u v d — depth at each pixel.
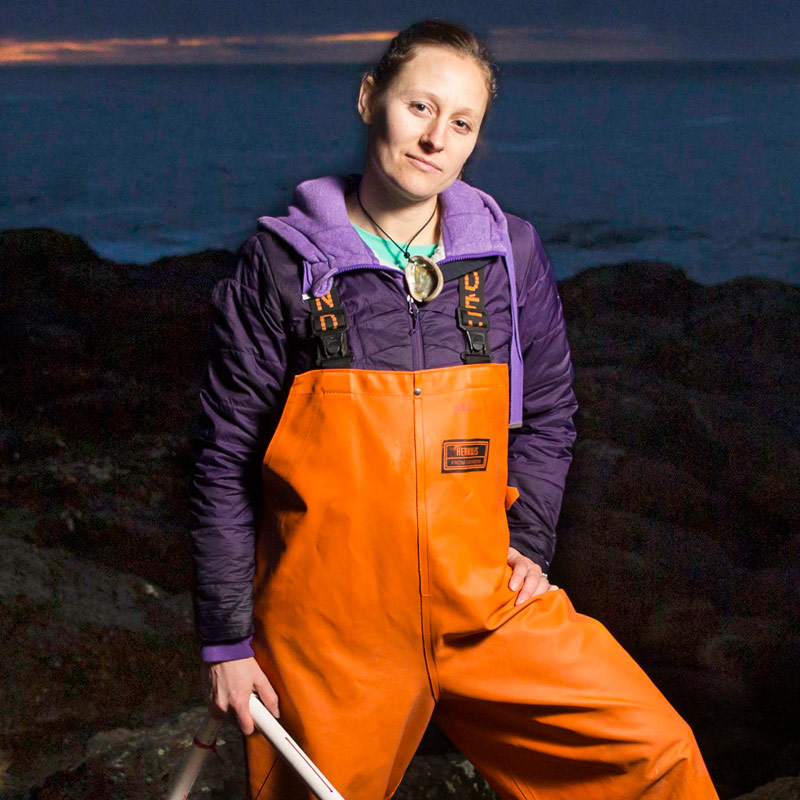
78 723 3.19
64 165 30.31
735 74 95.44
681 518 4.73
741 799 2.70
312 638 1.73
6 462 4.74
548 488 1.96
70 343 6.03
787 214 21.58
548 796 1.81
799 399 5.79
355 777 1.78
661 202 23.28
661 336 6.51
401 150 1.68
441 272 1.71
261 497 1.83
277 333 1.72
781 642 3.86
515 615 1.75
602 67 122.75
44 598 3.56
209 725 1.83
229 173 29.28
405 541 1.67
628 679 1.74
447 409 1.67
